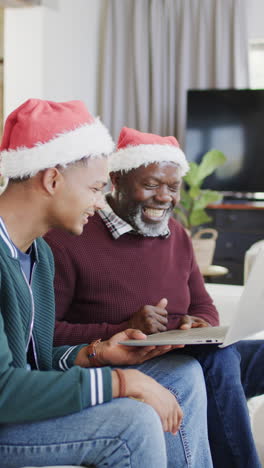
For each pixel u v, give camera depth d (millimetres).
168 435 1284
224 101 5398
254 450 1429
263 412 1565
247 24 5430
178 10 5520
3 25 4910
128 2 5645
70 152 1119
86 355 1376
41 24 4691
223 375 1451
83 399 1006
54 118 1139
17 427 1048
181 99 5570
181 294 1752
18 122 1140
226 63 5449
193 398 1338
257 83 5680
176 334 1411
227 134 5434
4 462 1049
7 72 4809
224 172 5504
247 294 1245
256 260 1247
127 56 5699
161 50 5586
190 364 1417
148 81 5660
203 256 3986
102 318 1625
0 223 1086
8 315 1054
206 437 1354
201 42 5473
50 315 1219
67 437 1023
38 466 1041
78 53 5344
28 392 970
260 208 5152
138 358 1392
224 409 1441
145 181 1653
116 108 5695
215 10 5438
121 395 1068
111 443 1012
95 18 5652
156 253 1715
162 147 1687
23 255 1155
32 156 1104
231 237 5312
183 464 1287
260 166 5414
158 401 1099
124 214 1682
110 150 1209
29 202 1132
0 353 979
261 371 1698
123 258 1654
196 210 4953
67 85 5172
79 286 1628
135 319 1546
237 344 1716
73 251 1607
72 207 1146
